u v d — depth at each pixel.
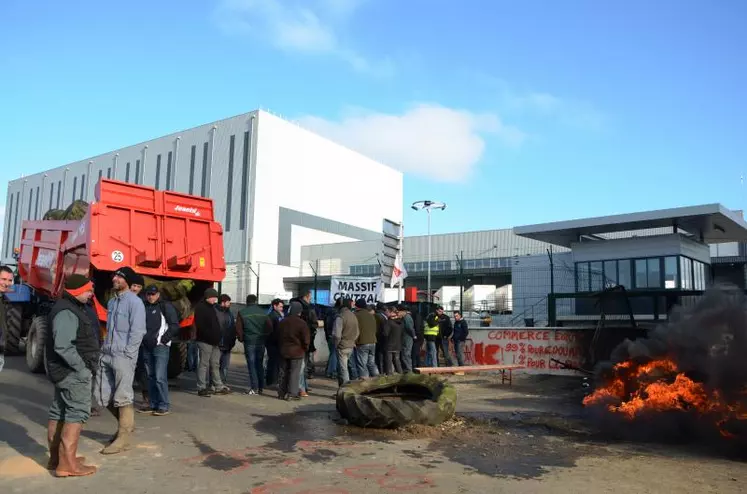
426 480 5.90
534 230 28.12
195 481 5.76
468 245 58.75
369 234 79.81
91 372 5.96
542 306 30.17
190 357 14.98
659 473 6.25
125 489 5.47
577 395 12.04
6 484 5.52
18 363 15.23
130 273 6.98
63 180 84.38
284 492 5.48
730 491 5.63
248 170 63.09
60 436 5.95
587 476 6.11
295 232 66.62
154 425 8.30
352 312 11.92
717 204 22.98
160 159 71.25
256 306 11.95
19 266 15.62
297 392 10.99
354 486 5.68
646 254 25.98
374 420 8.32
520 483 5.84
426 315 18.44
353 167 77.62
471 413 9.89
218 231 12.80
